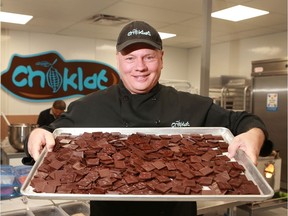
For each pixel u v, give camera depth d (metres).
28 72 5.07
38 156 1.04
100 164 1.05
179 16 3.86
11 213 1.53
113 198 0.78
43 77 5.19
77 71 5.46
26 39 5.02
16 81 4.99
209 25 2.60
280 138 3.58
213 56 5.77
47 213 1.60
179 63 6.44
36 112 5.18
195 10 3.58
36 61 5.12
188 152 1.15
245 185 0.89
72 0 3.29
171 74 6.34
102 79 5.69
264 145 1.13
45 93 5.22
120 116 1.34
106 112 1.35
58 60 5.29
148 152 1.14
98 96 1.38
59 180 0.92
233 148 1.06
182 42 5.75
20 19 4.20
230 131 1.27
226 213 2.65
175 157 1.12
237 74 5.30
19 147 2.68
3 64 4.88
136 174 0.99
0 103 4.90
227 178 0.94
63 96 5.37
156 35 1.21
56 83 5.29
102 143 1.19
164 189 0.87
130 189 0.89
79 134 1.30
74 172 0.96
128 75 1.24
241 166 1.01
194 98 1.38
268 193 0.80
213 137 1.27
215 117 1.35
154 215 1.16
